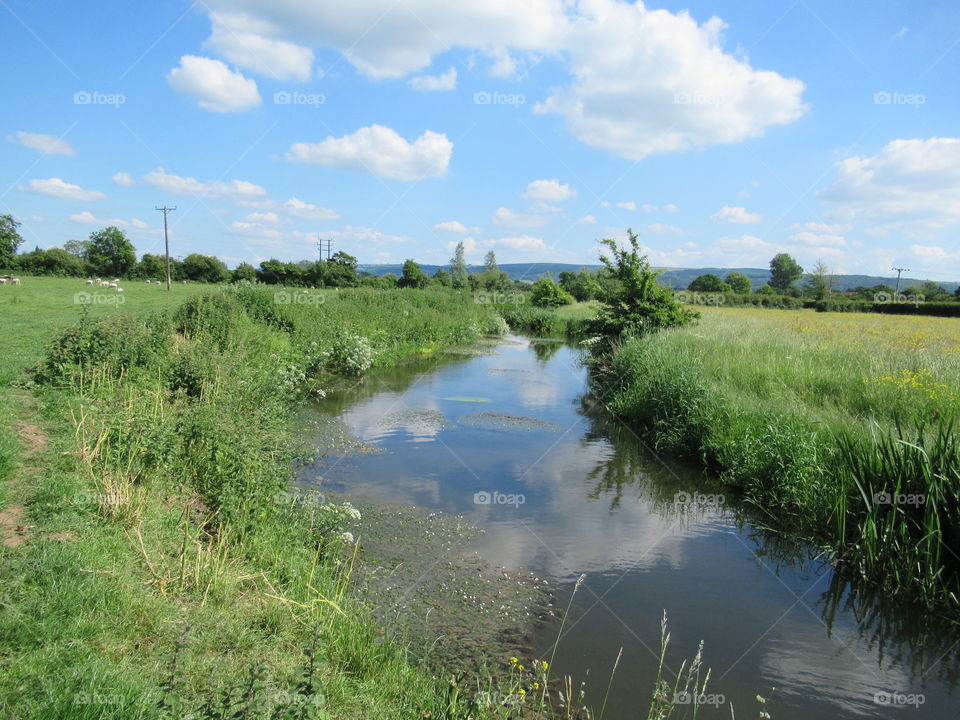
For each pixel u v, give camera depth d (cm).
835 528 676
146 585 430
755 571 626
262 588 479
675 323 2019
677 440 1044
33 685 291
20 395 873
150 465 659
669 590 577
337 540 613
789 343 1535
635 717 394
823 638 508
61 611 362
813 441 790
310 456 910
